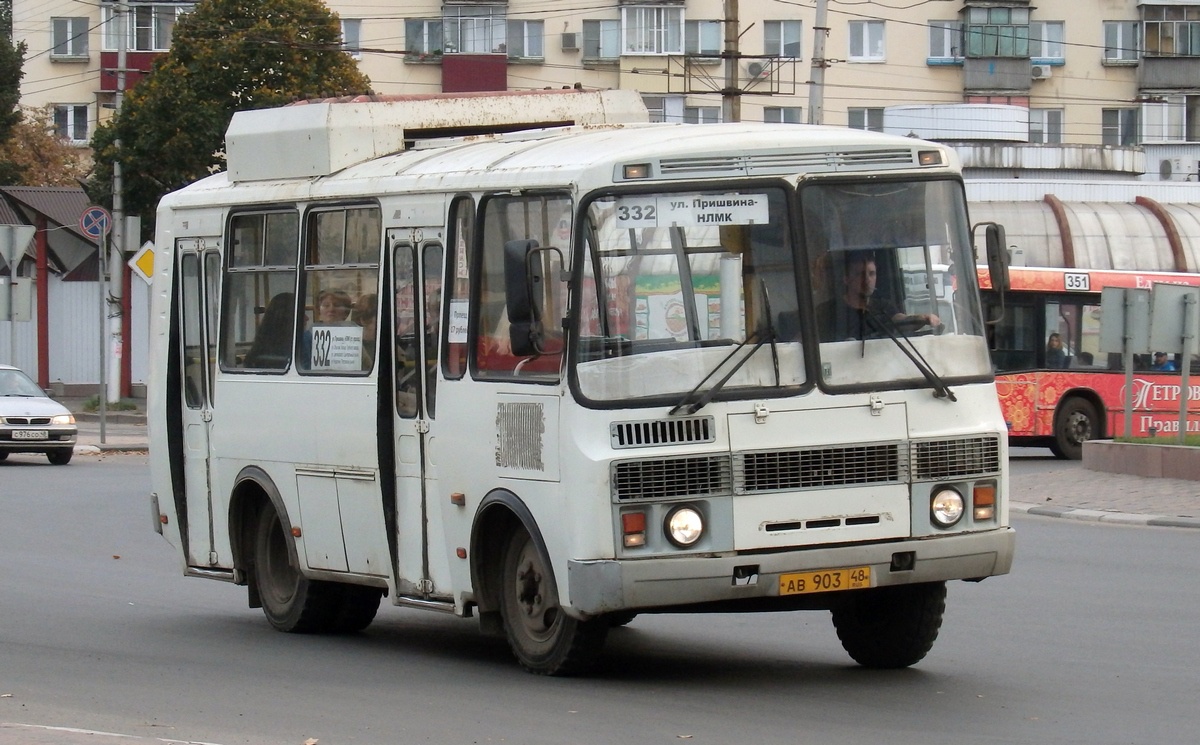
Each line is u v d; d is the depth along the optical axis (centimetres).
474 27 6869
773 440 964
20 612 1402
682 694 992
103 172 4634
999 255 1034
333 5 6869
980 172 5584
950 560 993
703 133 1009
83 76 7400
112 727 909
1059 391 3172
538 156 1042
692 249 972
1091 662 1118
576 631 1013
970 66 6819
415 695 1003
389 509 1150
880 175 1009
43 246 5122
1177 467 2448
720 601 989
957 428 1002
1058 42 6900
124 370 4925
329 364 1212
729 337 969
